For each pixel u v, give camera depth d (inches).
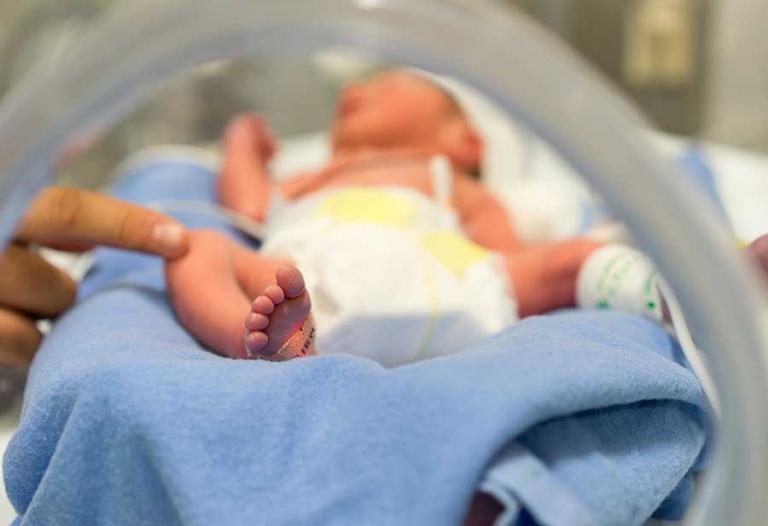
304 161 60.7
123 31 16.7
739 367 16.6
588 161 17.0
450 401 20.3
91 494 22.5
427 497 19.2
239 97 68.5
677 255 16.8
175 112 66.9
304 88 70.6
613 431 22.8
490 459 19.8
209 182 51.3
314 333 26.0
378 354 29.9
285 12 16.7
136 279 33.7
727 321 16.6
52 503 22.7
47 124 17.0
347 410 21.1
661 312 29.7
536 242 49.1
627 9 73.6
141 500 21.9
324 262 31.1
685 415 25.1
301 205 38.9
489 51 16.8
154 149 66.3
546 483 19.8
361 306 29.4
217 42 16.9
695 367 25.6
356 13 16.8
